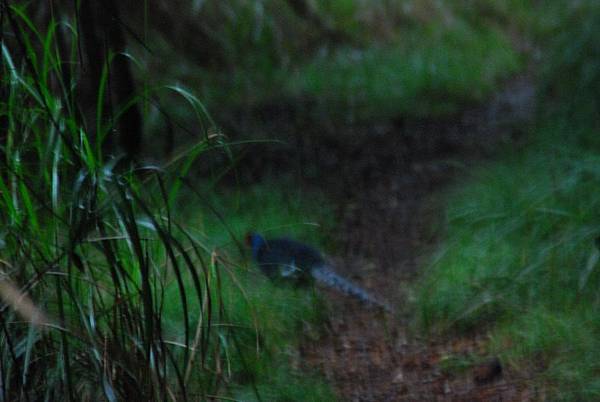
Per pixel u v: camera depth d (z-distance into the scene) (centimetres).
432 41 2839
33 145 745
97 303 703
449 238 1285
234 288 987
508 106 2242
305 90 2278
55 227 699
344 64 2514
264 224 1329
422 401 866
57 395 678
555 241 1112
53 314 699
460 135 1992
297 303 1042
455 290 1051
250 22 2530
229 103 2148
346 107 2172
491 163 1642
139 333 704
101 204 695
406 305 1098
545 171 1419
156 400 680
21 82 698
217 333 813
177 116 1942
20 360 701
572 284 1012
